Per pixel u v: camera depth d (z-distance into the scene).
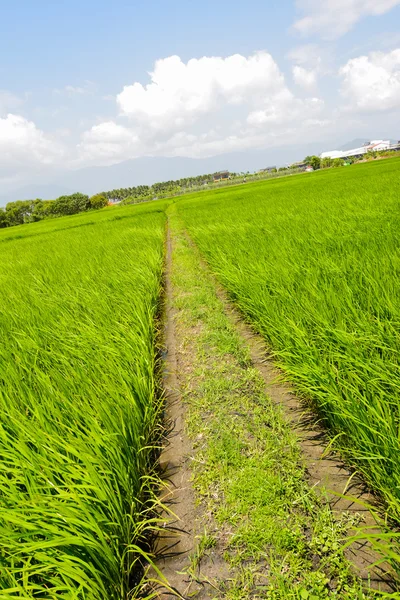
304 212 10.50
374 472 1.92
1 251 16.55
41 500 1.67
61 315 4.59
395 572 1.63
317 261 4.68
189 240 12.30
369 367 2.36
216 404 3.08
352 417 2.06
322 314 3.23
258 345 4.11
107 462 2.07
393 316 2.88
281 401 3.00
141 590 1.78
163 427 3.02
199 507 2.16
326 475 2.21
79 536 1.59
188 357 4.07
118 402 2.55
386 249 4.47
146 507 2.26
